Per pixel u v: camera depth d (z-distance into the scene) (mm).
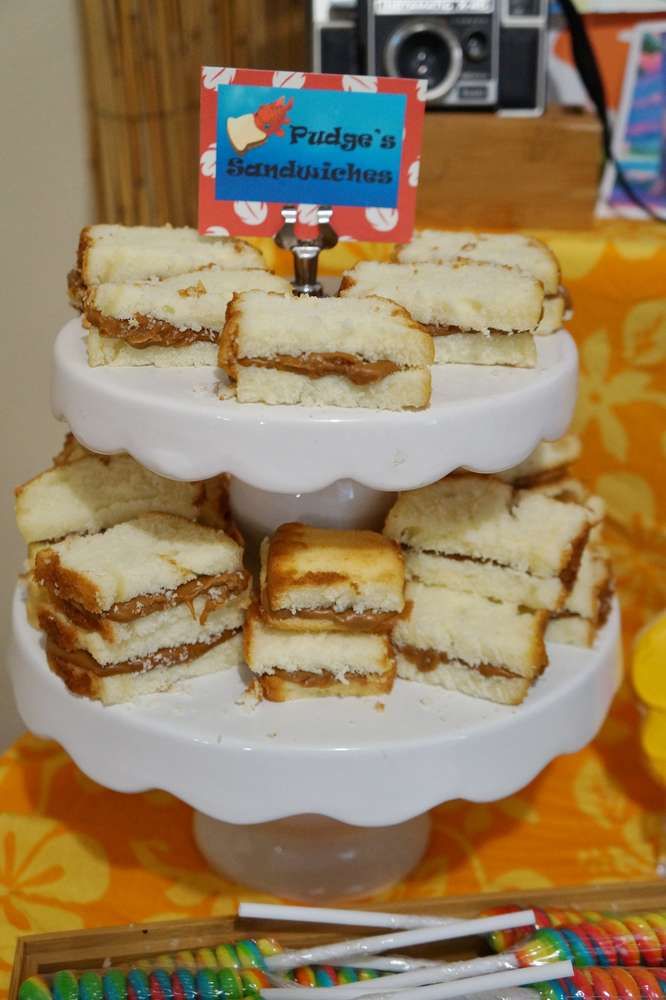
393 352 543
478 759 580
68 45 868
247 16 910
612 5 900
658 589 896
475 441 554
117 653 580
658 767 690
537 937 585
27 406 953
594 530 714
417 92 607
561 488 709
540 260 654
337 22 842
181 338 585
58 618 591
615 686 653
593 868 690
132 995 552
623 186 896
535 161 846
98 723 588
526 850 702
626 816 724
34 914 655
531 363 598
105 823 713
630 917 601
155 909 663
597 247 821
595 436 880
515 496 666
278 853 667
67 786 736
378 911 610
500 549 620
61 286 933
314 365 545
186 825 718
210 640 605
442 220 868
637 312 831
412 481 549
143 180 870
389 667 594
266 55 955
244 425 539
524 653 583
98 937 589
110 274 636
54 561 590
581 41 857
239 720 580
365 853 669
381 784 568
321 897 667
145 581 579
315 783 565
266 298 575
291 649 586
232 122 608
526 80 846
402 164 621
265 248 834
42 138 884
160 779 578
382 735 572
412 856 685
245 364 546
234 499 663
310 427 538
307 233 630
